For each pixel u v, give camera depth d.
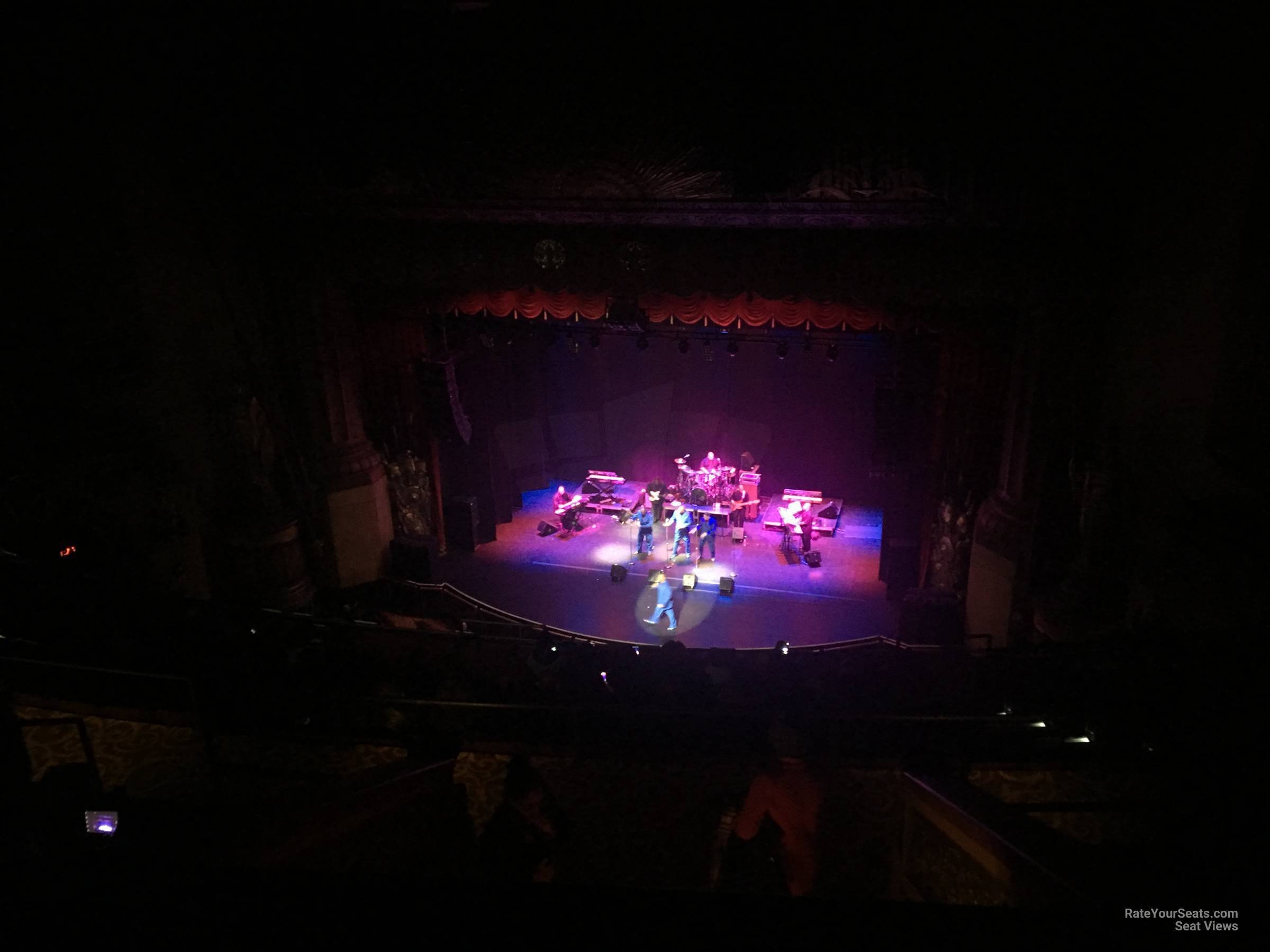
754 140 13.77
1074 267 14.08
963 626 15.92
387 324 18.70
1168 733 6.15
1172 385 12.23
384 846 3.42
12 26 12.46
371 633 11.59
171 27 13.96
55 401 13.25
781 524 22.27
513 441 24.23
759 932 1.43
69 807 3.70
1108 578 13.61
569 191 14.78
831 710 7.23
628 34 13.41
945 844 3.86
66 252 13.38
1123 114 12.50
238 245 16.34
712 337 18.80
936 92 12.95
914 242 14.74
